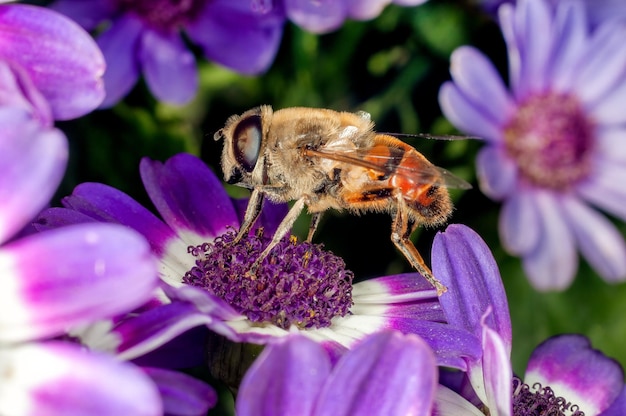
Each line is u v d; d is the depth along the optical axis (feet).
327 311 0.29
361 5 0.35
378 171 0.31
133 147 0.38
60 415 0.22
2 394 0.22
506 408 0.26
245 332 0.28
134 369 0.22
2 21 0.26
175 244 0.30
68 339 0.25
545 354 0.31
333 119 0.32
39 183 0.23
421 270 0.31
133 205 0.30
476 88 0.37
